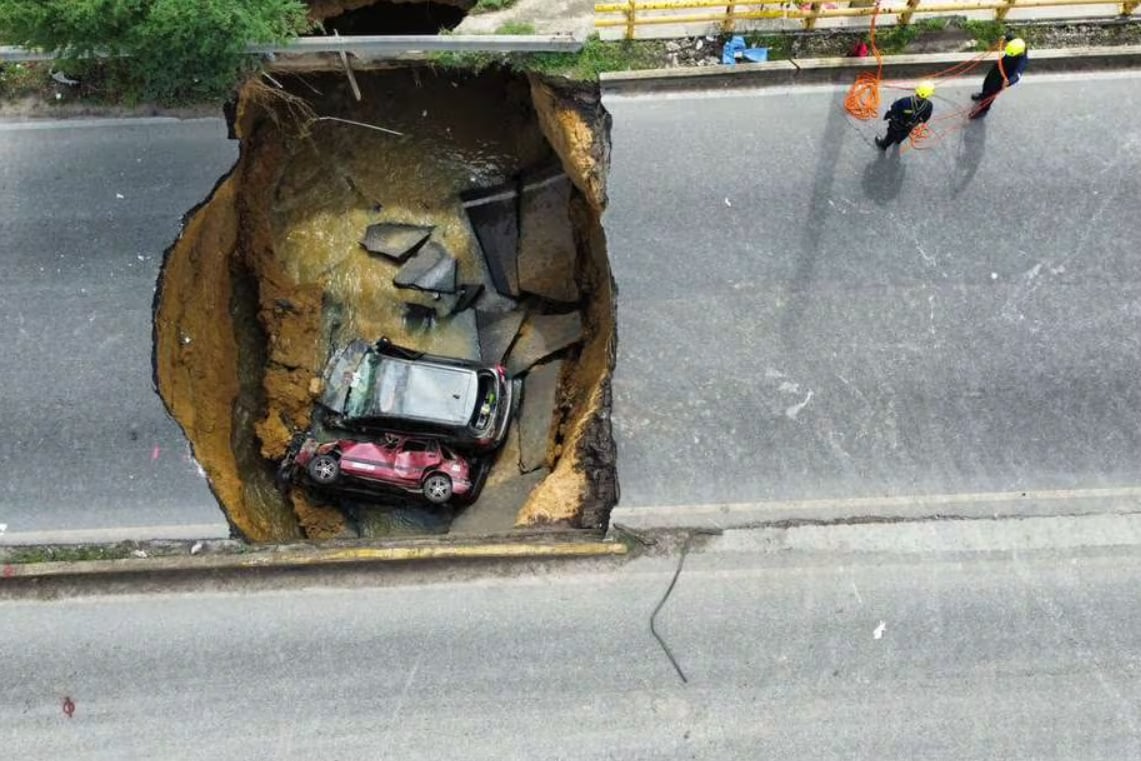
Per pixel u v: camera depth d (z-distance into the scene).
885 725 9.18
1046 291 10.61
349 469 11.12
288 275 12.72
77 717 9.16
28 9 9.14
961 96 11.19
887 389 10.28
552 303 12.75
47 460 9.99
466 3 12.40
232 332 11.89
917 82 11.22
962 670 9.36
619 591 9.59
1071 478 10.05
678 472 10.01
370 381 11.49
